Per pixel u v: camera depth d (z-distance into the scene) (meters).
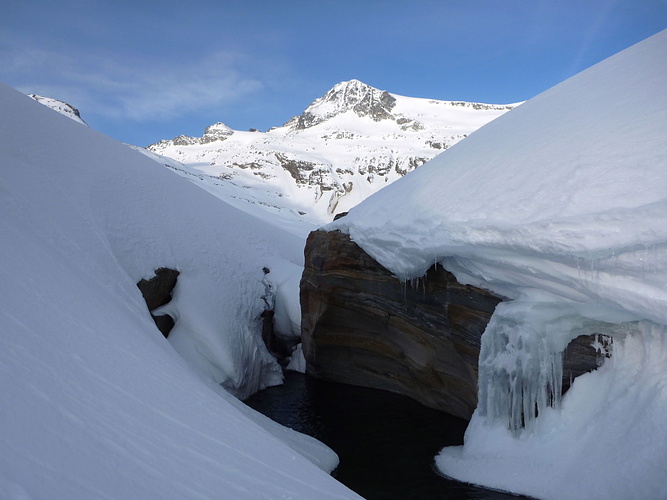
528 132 10.03
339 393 14.75
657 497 5.44
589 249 6.16
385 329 13.44
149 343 8.52
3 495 2.55
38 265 7.91
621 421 6.43
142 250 14.41
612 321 6.86
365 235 12.34
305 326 16.50
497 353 8.55
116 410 4.71
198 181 94.25
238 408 10.20
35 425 3.47
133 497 3.27
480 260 8.52
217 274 16.73
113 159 17.78
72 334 6.07
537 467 7.15
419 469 8.91
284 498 4.59
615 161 7.04
